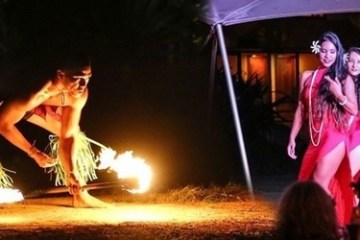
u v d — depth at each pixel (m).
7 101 12.73
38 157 13.05
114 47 17.66
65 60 12.52
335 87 11.21
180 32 17.31
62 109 12.84
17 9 16.92
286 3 12.91
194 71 18.72
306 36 27.23
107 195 14.70
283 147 22.14
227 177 17.58
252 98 22.19
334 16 26.88
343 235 6.05
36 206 13.16
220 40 13.12
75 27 17.11
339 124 11.20
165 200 14.09
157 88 18.44
